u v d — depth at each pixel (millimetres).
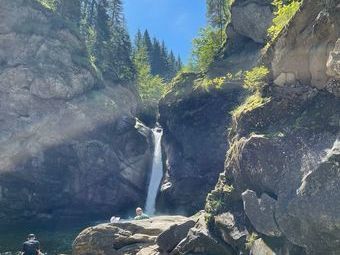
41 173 49375
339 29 12555
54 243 31719
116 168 53031
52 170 49969
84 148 51594
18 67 50188
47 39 53562
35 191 49438
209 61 53094
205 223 16125
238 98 43125
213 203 16031
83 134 52000
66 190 50688
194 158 44875
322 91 13383
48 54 52812
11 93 49219
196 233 15750
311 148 12477
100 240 19562
